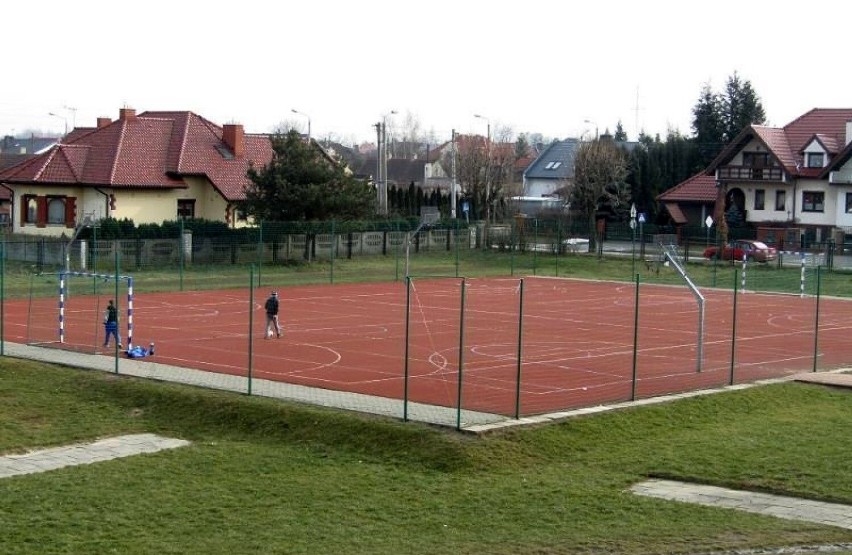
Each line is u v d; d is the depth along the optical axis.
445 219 81.19
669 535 17.92
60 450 24.09
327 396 27.95
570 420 25.14
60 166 70.88
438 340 39.62
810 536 17.94
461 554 16.95
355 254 73.38
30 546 17.17
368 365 33.44
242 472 21.89
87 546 17.17
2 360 32.59
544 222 84.00
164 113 79.50
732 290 62.78
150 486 20.78
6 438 24.89
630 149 108.31
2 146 157.75
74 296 51.34
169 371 31.55
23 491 20.31
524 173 129.50
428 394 28.45
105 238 61.84
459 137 117.06
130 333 34.22
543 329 43.53
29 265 59.91
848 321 48.22
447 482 21.22
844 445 24.11
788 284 65.56
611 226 91.69
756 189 89.06
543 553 17.08
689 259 77.94
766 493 20.73
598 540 17.66
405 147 186.25
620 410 26.47
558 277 69.56
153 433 25.80
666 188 100.25
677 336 42.06
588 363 34.59
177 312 46.75
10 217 74.56
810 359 36.56
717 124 106.75
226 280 60.41
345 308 49.97
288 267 67.50
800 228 86.38
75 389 29.56
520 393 28.56
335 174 70.75
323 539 17.64
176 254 63.81
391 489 20.66
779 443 24.25
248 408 26.53
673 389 29.89
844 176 83.25
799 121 90.62
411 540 17.62
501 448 23.12
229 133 77.50
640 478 21.75
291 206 68.88
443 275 68.25
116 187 70.00
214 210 75.12
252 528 18.17
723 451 23.47
